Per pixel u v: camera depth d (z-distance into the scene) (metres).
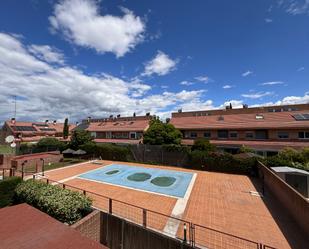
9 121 48.59
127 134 37.38
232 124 28.08
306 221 8.09
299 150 19.48
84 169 22.38
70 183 16.56
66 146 31.78
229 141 26.77
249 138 26.41
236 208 11.23
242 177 18.62
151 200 12.49
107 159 29.23
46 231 4.75
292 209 9.84
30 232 4.69
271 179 13.95
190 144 28.33
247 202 12.16
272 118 26.62
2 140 47.88
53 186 9.70
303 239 8.01
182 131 31.89
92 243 4.27
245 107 36.16
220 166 20.95
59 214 7.69
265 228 8.94
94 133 41.72
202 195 13.46
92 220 8.00
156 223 9.30
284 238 8.09
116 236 8.30
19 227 4.95
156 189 14.84
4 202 10.26
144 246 7.62
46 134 51.12
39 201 8.36
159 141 26.81
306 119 23.72
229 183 16.52
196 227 8.98
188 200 12.52
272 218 9.94
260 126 25.14
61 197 8.41
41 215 5.71
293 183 13.05
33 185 9.88
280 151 20.12
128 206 11.37
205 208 11.23
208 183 16.52
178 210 10.94
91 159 29.38
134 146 27.56
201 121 32.22
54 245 4.13
